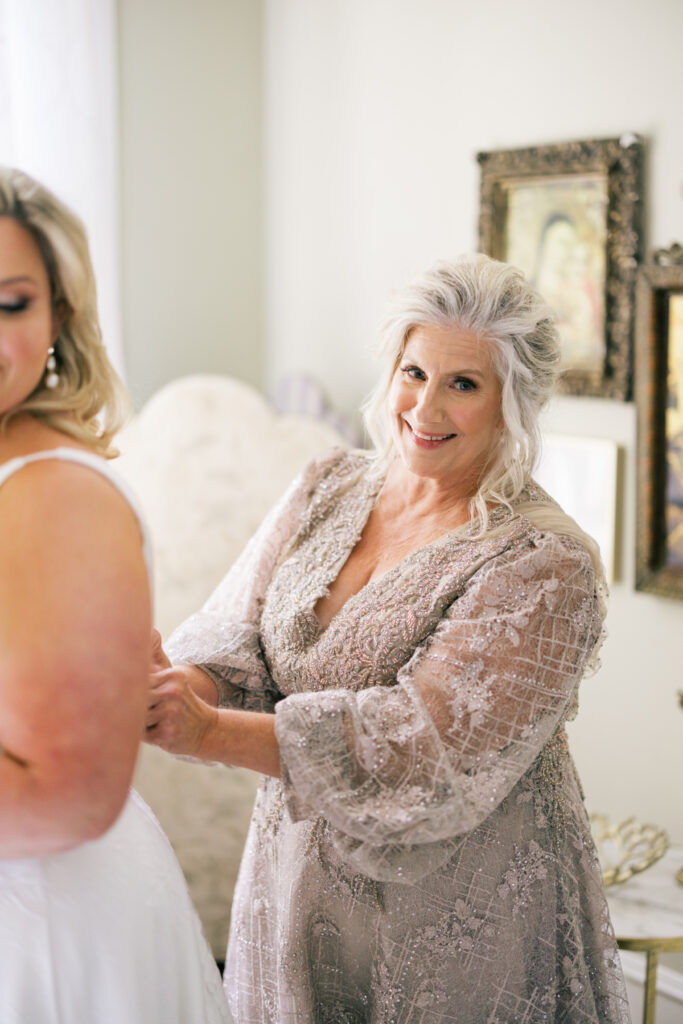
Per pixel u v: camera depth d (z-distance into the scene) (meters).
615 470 2.56
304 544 1.70
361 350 3.33
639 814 2.60
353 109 3.25
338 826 1.31
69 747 0.89
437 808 1.31
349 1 3.21
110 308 3.20
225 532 2.95
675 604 2.47
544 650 1.38
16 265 0.94
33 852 0.95
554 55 2.62
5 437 1.01
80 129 3.03
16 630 0.90
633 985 2.56
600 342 2.55
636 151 2.41
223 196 3.57
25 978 1.05
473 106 2.86
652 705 2.55
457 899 1.48
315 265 3.47
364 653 1.49
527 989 1.54
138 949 1.11
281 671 1.59
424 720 1.34
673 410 2.39
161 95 3.37
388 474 1.70
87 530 0.93
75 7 2.97
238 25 3.50
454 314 1.48
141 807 1.24
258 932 1.66
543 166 2.61
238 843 2.87
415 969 1.49
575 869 1.58
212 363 3.64
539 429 1.56
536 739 1.38
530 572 1.41
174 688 1.33
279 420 3.03
